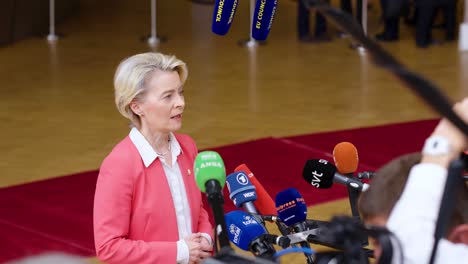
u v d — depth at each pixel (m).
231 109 9.16
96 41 12.48
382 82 10.24
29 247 5.71
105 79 10.45
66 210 6.34
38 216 6.23
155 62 3.34
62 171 7.21
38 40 12.44
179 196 3.45
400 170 2.00
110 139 8.16
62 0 13.59
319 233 2.67
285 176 7.11
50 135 8.27
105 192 3.32
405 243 1.85
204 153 2.46
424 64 11.34
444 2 12.18
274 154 7.66
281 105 9.33
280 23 13.63
